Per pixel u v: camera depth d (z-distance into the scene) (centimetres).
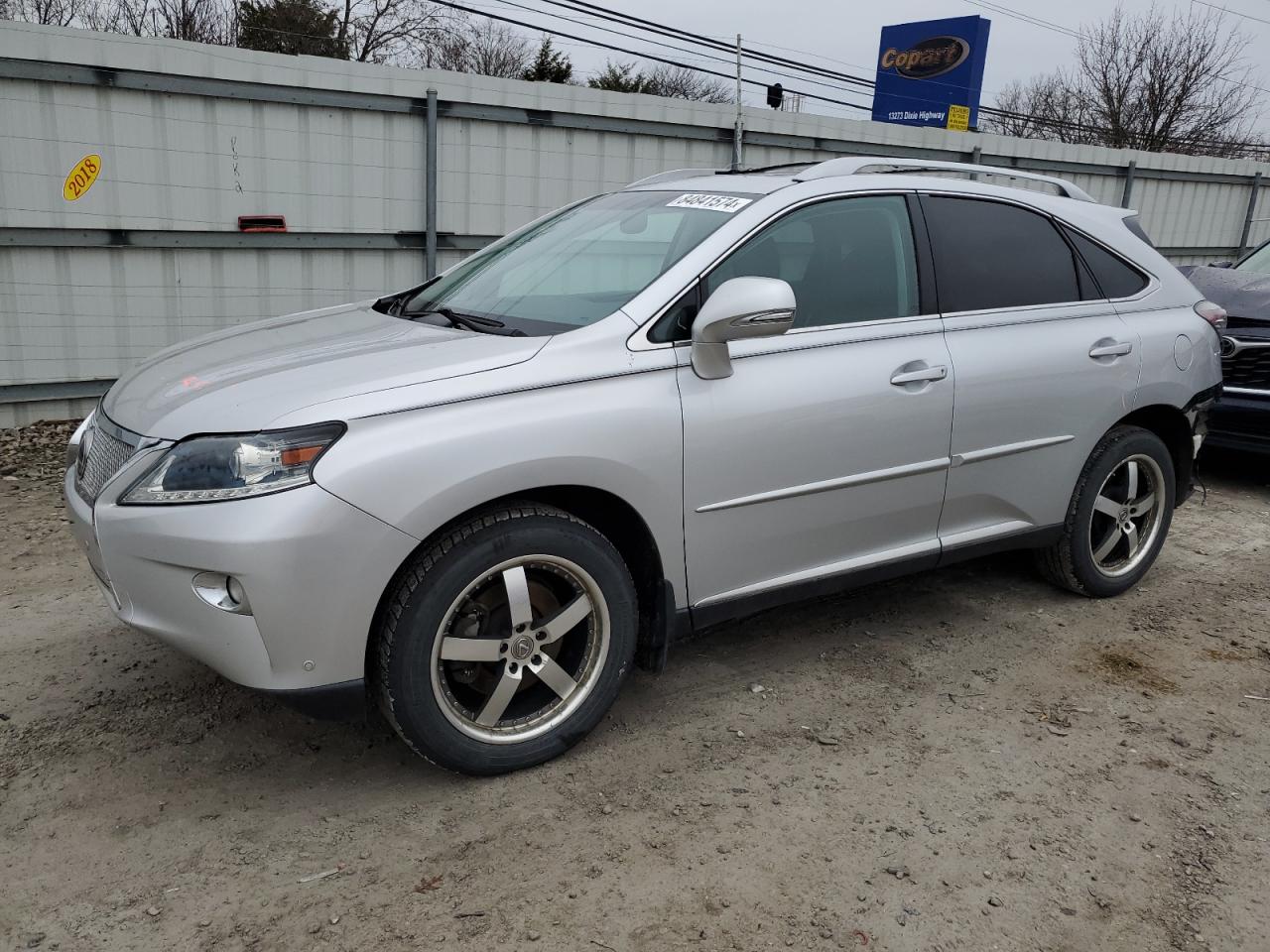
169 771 300
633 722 336
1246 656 401
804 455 333
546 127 863
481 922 240
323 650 261
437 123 809
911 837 277
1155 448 443
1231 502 637
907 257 369
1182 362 441
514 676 294
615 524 318
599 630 308
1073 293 418
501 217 863
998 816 288
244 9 2381
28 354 711
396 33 2653
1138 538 461
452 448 267
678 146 941
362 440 259
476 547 277
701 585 327
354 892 250
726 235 329
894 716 344
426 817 281
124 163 711
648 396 301
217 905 244
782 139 998
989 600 451
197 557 252
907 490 364
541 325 319
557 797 292
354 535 256
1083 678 377
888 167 388
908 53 2825
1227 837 282
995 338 383
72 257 709
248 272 772
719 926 240
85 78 683
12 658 369
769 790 297
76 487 302
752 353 325
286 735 322
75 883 250
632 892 252
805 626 418
